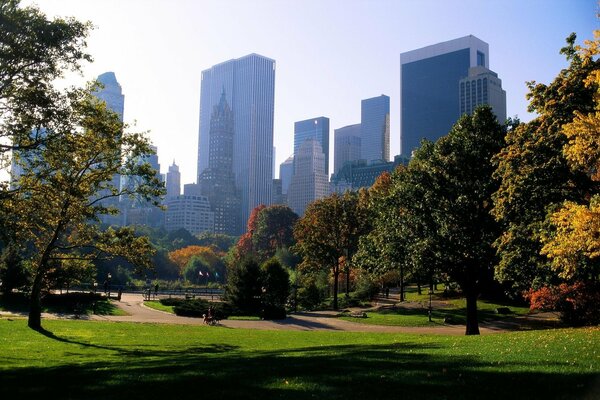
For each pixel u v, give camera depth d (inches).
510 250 1126.4
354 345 933.8
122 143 1204.5
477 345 753.6
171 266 5551.2
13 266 2119.8
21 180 1034.7
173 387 460.1
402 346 824.9
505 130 1396.4
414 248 1325.0
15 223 1051.3
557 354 585.9
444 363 546.9
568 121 973.8
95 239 1278.3
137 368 603.8
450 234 1288.1
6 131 835.4
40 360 757.9
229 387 449.4
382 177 2874.0
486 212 1283.2
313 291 2566.4
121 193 1266.0
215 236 7864.2
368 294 2743.6
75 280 1881.2
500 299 2389.3
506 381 437.1
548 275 1108.5
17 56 780.0
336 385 441.1
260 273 2142.0
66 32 797.2
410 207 1393.9
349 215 2655.0
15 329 1183.6
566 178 1021.8
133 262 1274.6
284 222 5438.0
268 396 408.2
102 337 1135.0
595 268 906.7
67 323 1408.7
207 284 4557.1
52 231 1330.0
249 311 2049.7
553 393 390.3
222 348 985.5
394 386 429.4
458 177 1344.7
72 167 1168.8
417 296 2815.0
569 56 1053.8
